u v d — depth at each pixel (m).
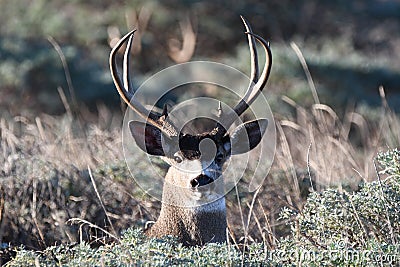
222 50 57.62
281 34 59.81
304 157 27.33
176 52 54.88
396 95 46.06
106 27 54.81
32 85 42.62
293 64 43.34
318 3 61.53
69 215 21.78
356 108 42.09
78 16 55.25
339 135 29.02
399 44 63.78
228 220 21.83
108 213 21.64
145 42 54.06
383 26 64.50
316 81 43.56
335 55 48.00
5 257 19.95
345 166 25.81
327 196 18.44
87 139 26.92
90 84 43.16
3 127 25.89
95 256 16.73
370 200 18.17
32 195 21.97
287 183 23.05
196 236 20.02
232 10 58.09
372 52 62.31
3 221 20.95
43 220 21.52
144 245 16.89
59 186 22.25
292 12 60.28
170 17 55.91
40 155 24.02
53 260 17.16
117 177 22.98
